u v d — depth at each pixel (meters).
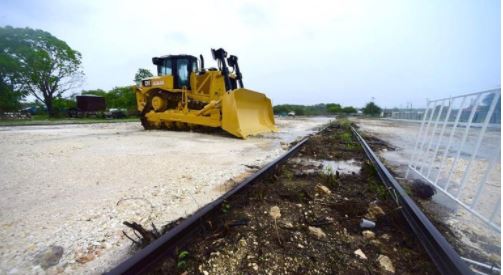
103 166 4.14
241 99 9.02
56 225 2.11
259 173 3.38
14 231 2.00
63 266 1.60
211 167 4.27
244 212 2.36
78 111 25.72
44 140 6.99
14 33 27.61
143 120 11.27
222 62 9.02
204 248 1.75
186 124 10.04
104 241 1.89
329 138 8.84
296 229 2.03
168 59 10.41
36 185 3.14
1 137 7.66
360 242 1.85
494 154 2.12
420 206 2.71
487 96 2.41
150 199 2.72
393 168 4.62
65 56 30.70
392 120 31.67
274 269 1.54
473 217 2.43
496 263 1.67
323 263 1.60
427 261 1.62
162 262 1.58
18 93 28.11
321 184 3.21
